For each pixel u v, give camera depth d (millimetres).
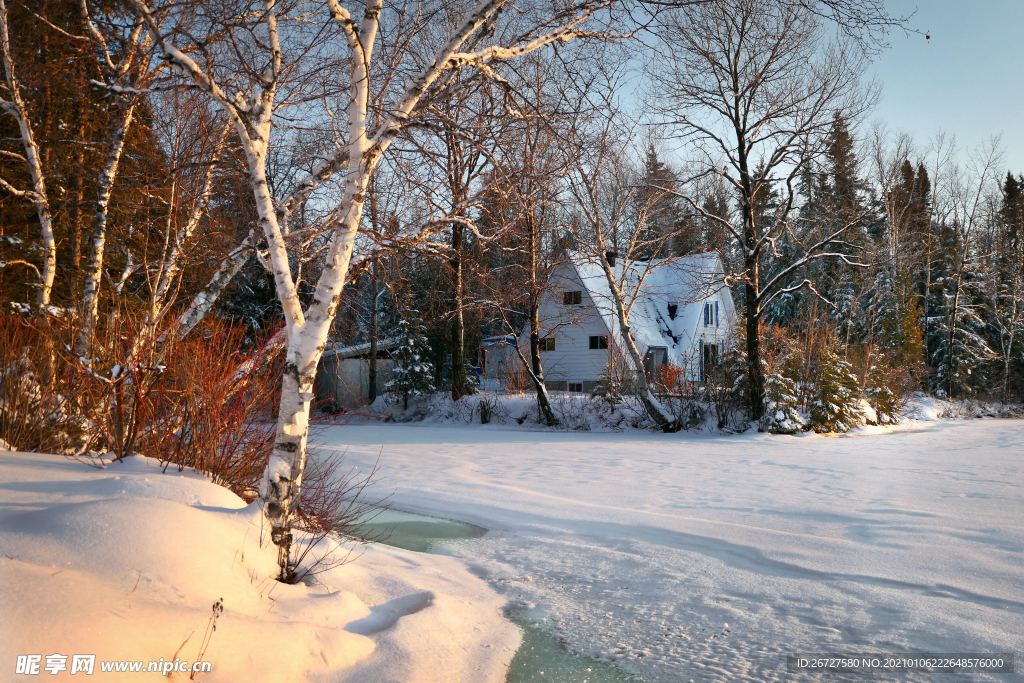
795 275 46562
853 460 15039
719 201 27703
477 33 6961
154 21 5191
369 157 5312
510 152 6980
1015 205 53562
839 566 6586
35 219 14000
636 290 25141
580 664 4551
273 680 3459
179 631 3377
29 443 7266
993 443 18891
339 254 5215
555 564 6957
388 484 11328
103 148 10523
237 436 6934
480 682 4152
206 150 8523
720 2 6973
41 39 9922
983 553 6766
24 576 3291
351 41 5219
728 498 10148
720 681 4250
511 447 18734
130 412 6945
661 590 6117
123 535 4012
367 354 39875
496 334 41750
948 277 49000
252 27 5418
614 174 22047
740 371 25625
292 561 5289
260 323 18922
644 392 25297
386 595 5465
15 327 8047
